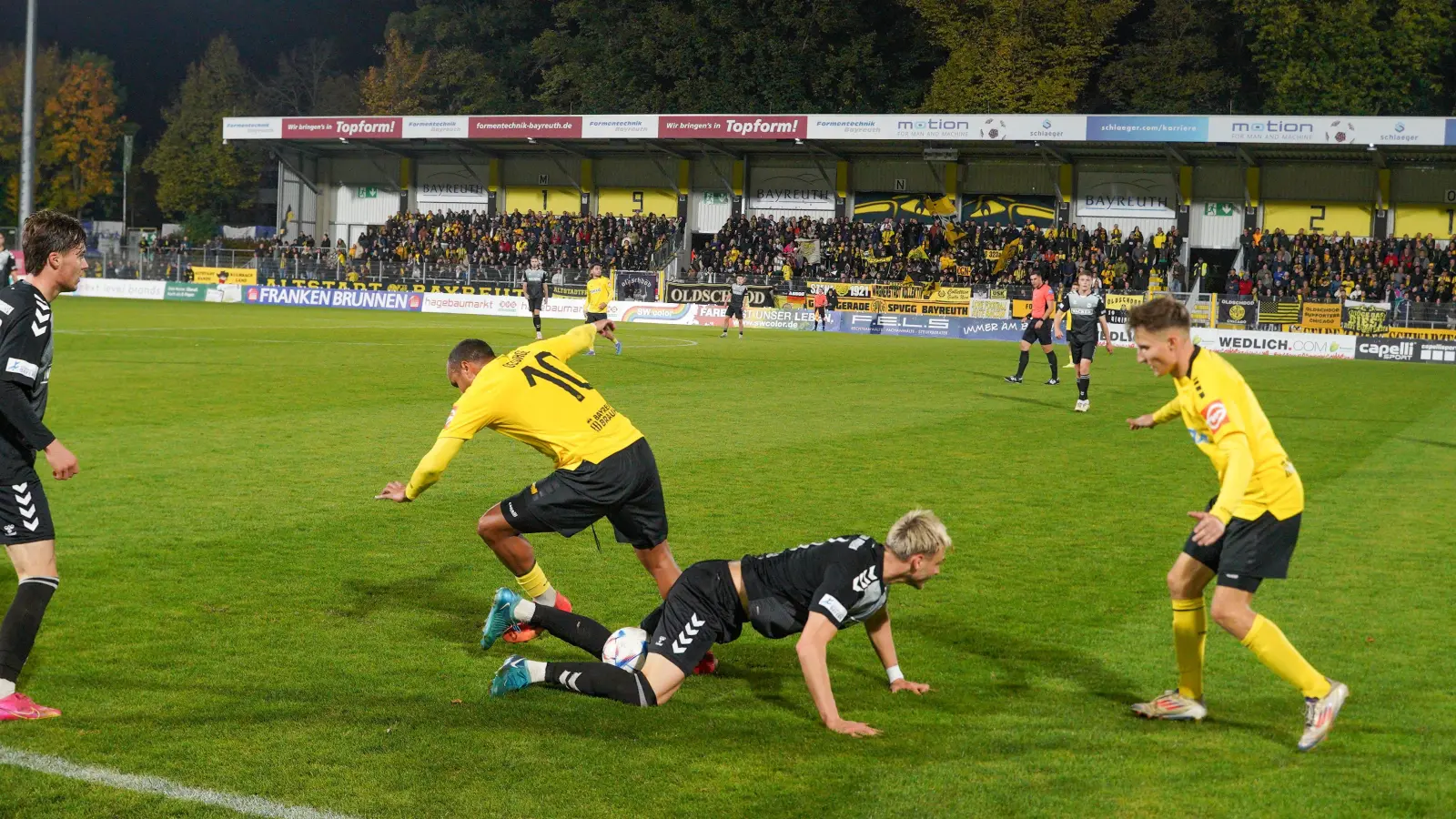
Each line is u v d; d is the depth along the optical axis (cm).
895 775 415
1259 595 669
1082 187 4394
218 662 526
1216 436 441
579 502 559
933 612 632
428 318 3841
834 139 4169
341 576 682
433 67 6556
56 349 2219
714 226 4881
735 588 473
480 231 4944
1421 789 407
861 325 3919
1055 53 5041
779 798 395
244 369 1908
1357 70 4788
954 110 5131
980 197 4528
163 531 779
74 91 7106
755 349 2805
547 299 4334
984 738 453
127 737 437
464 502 898
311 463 1045
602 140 4641
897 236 4394
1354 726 470
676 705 488
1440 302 3500
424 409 1441
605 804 387
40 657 527
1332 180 4109
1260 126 3697
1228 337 3497
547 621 522
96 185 7250
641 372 2066
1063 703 495
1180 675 479
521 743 441
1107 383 2078
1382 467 1155
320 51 7919
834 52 5538
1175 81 5166
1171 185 4300
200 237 6725
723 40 5625
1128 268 4006
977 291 3781
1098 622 616
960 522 863
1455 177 3962
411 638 571
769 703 493
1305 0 4812
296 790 393
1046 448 1251
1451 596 670
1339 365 2923
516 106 6425
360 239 5062
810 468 1088
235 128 4928
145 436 1177
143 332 2733
